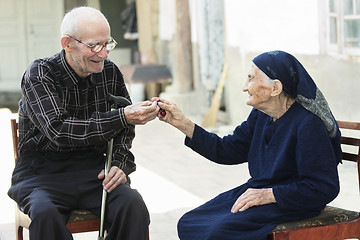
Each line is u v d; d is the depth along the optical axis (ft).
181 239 10.00
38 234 9.75
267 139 9.86
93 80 11.03
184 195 18.43
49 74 10.75
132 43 46.91
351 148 20.86
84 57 10.38
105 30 10.37
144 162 23.17
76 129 10.25
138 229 10.20
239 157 10.69
